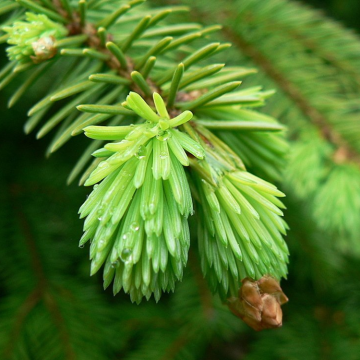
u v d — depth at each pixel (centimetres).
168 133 21
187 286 33
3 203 33
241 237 21
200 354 32
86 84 23
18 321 29
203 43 30
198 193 22
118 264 21
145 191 21
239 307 21
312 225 31
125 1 26
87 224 21
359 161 28
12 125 34
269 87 31
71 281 31
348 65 31
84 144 35
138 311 33
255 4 32
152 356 31
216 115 23
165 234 20
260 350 32
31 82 24
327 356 31
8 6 24
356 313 34
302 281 36
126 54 25
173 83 22
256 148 23
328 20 32
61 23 24
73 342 29
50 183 34
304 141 29
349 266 35
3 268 31
